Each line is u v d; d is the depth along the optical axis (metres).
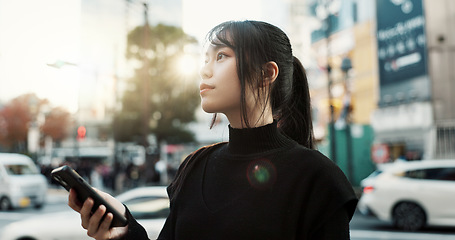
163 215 4.37
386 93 21.72
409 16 20.47
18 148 40.19
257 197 0.89
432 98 19.34
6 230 5.19
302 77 1.19
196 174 1.03
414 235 7.65
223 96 0.96
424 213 7.95
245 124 0.95
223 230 0.89
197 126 33.06
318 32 26.44
